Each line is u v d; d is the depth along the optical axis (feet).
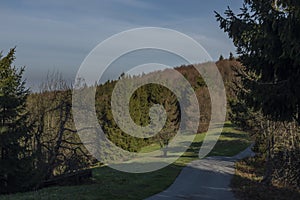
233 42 32.37
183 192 57.62
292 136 56.59
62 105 76.28
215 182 70.18
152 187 63.26
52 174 70.90
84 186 63.26
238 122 77.71
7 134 63.46
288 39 24.75
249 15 31.50
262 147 78.84
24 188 64.44
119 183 68.69
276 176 63.52
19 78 69.31
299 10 23.65
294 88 28.19
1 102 63.98
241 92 34.32
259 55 30.04
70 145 79.41
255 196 51.62
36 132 71.92
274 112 30.89
